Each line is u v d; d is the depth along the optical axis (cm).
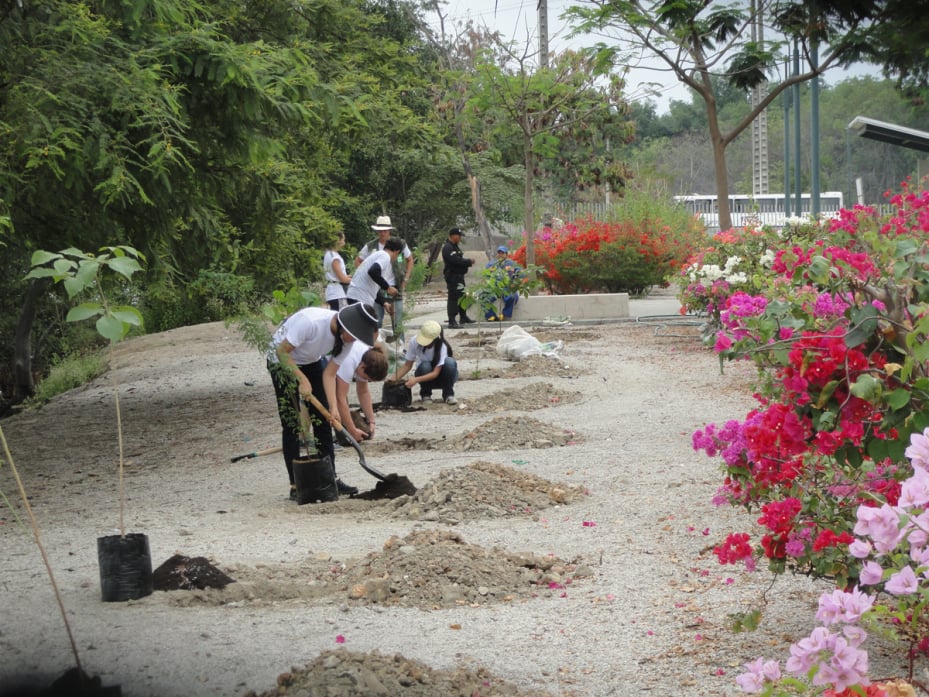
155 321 3197
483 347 1827
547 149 2667
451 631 492
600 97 2645
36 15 1176
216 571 586
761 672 283
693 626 484
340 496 822
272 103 1143
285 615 523
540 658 454
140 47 1178
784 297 467
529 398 1262
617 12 2098
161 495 871
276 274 1681
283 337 824
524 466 888
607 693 414
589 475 837
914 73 1933
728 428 479
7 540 723
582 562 603
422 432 1087
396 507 765
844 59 1939
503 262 2238
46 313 3177
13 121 1065
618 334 1983
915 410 376
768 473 463
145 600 555
